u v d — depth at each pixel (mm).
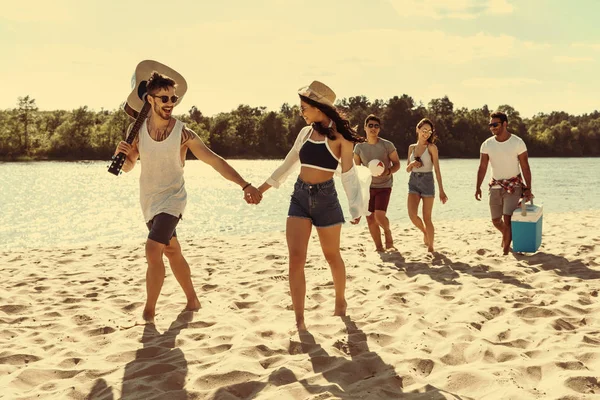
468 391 3379
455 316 4938
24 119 110000
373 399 3191
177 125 4730
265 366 3801
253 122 136250
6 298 5914
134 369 3783
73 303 5828
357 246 9367
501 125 8047
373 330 4488
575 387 3375
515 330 4488
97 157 108250
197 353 4070
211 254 8867
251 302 5660
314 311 5176
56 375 3762
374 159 8438
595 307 5176
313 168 4516
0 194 28562
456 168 65062
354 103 153625
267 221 16219
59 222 16734
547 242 9297
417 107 149750
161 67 5000
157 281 4863
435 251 8641
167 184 4793
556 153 158500
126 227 15602
